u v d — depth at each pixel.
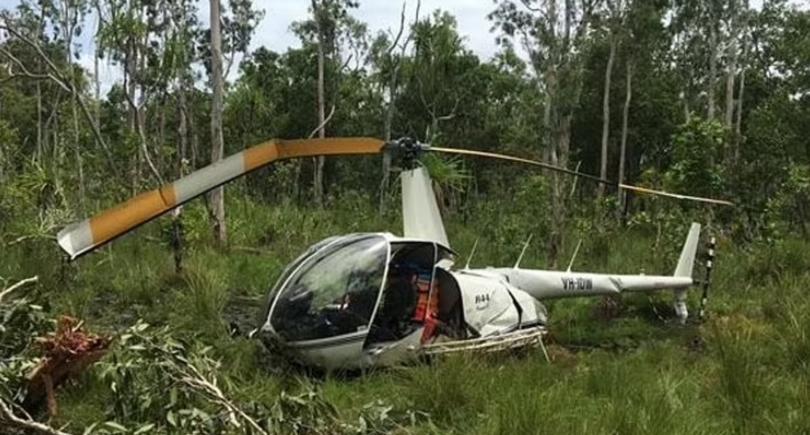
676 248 12.88
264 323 7.08
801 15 24.72
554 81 22.14
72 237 5.36
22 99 33.91
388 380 6.86
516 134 32.16
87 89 24.59
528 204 18.47
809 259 12.64
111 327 8.50
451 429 5.73
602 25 30.12
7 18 20.47
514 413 5.47
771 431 5.56
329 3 32.78
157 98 24.53
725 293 11.18
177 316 8.73
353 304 7.02
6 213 12.86
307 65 34.25
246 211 17.39
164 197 5.61
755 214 15.93
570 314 9.94
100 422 5.15
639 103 34.69
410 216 7.91
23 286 6.01
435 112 33.03
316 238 15.02
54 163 15.42
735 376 6.54
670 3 31.28
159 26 20.36
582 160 36.91
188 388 4.91
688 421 5.61
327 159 33.47
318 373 7.18
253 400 5.07
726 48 33.72
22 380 5.37
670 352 8.17
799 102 21.06
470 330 7.64
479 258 14.41
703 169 12.95
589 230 16.38
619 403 5.84
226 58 27.77
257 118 29.83
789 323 8.26
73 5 22.52
